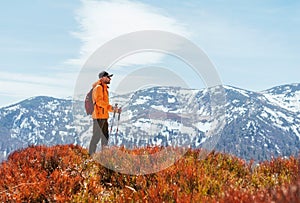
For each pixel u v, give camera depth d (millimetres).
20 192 7074
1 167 9391
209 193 6512
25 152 10805
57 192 7121
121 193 6984
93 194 7184
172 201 5980
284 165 8086
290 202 3910
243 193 4824
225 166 8500
